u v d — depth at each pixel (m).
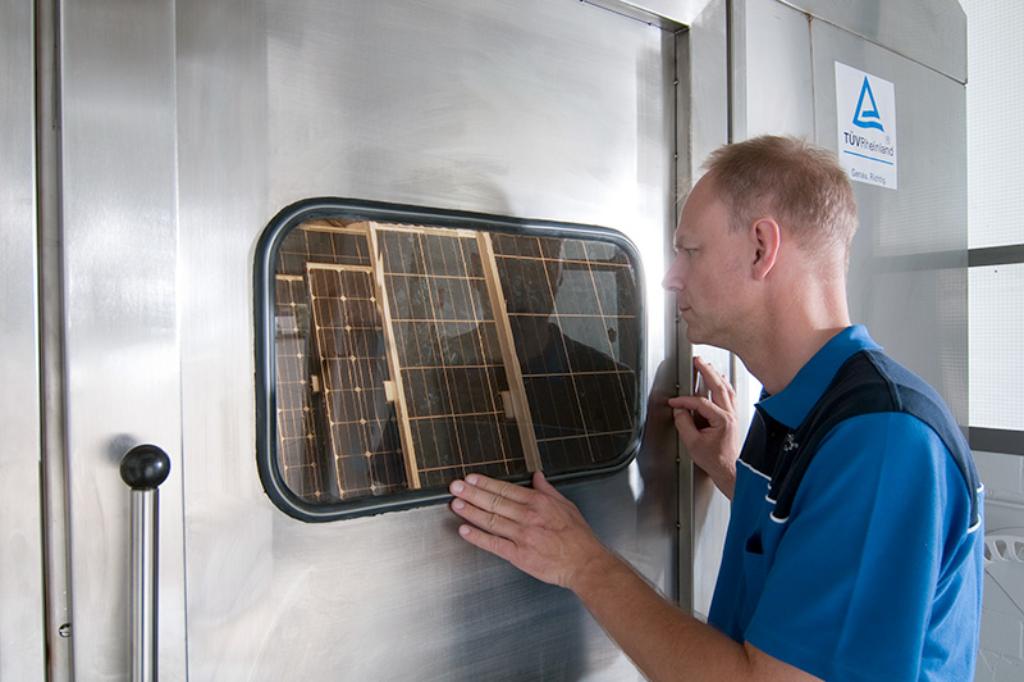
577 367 1.01
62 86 0.61
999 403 1.77
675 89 1.11
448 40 0.87
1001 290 1.76
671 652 0.69
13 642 0.60
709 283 0.79
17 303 0.60
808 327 0.77
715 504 1.14
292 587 0.77
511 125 0.93
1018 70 1.72
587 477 1.01
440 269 0.88
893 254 1.42
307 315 0.78
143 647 0.61
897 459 0.62
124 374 0.64
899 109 1.43
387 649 0.84
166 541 0.66
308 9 0.77
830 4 1.28
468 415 0.90
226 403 0.72
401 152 0.84
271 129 0.75
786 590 0.63
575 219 1.00
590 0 1.00
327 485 0.79
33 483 0.61
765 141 0.79
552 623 0.98
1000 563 1.69
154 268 0.66
